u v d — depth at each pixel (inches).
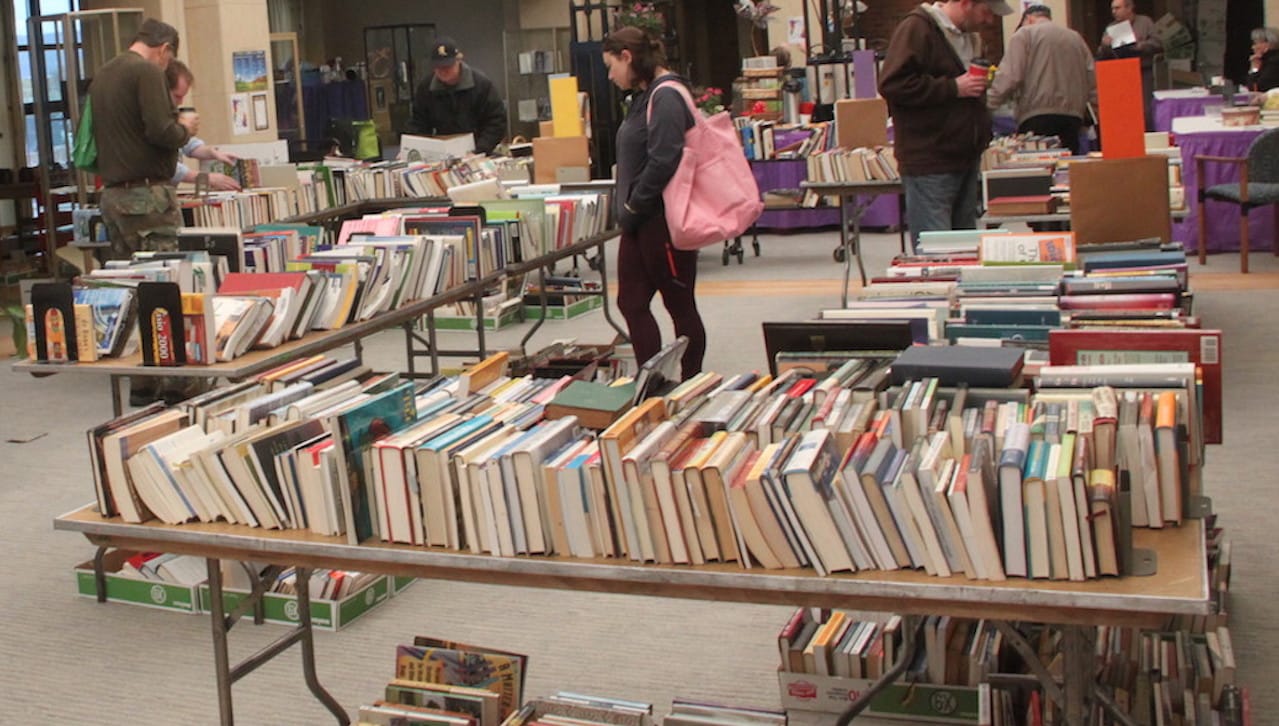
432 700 124.2
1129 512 94.3
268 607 172.2
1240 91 511.5
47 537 208.5
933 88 267.9
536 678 152.6
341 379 143.9
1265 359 267.1
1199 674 130.9
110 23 401.4
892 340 136.3
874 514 98.8
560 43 751.1
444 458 110.3
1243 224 355.9
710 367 289.3
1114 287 162.2
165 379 276.7
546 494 107.7
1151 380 112.0
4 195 470.3
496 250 255.3
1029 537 95.4
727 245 444.5
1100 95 230.8
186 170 341.4
